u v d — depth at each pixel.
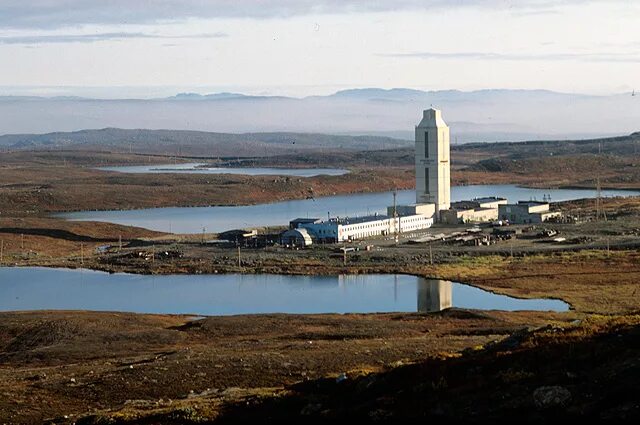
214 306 169.25
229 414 67.50
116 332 131.75
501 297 167.50
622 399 51.66
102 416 70.88
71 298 182.00
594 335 64.94
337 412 61.94
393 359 94.88
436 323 134.50
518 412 53.94
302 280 198.12
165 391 84.62
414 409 58.69
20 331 133.75
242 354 101.38
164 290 189.62
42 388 87.19
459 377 62.91
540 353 62.62
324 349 104.44
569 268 195.38
